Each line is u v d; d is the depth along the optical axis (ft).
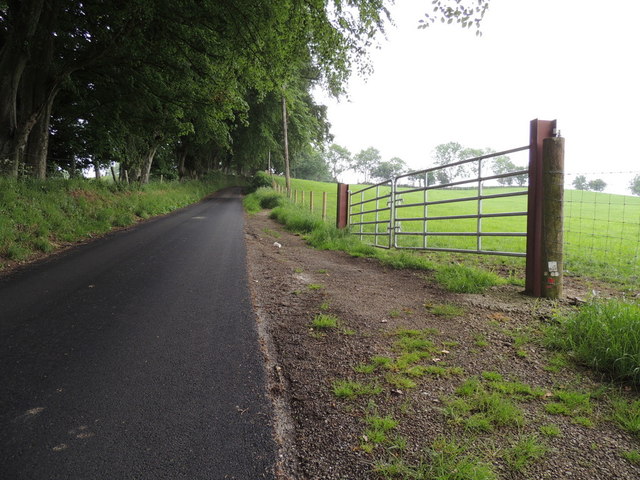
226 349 10.46
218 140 75.56
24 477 5.70
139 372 9.08
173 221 48.47
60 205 34.58
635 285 17.67
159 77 49.83
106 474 5.79
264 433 6.86
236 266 21.88
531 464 6.00
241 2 33.68
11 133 36.11
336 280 18.92
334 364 9.53
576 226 54.75
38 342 10.78
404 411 7.44
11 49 34.94
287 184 90.63
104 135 54.85
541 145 14.93
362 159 504.02
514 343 10.65
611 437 6.65
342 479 5.77
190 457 6.21
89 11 39.37
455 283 16.67
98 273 19.53
